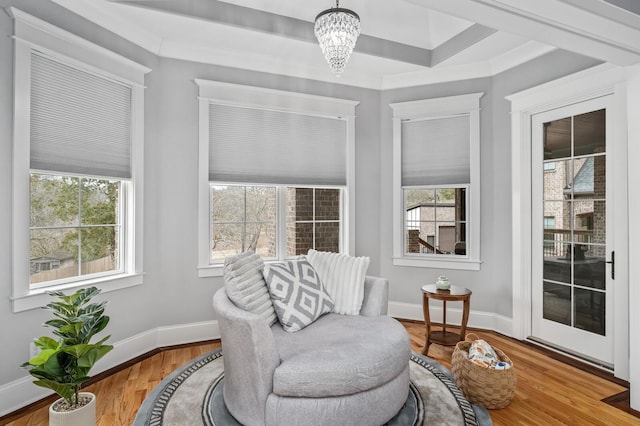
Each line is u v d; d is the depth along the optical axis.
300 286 2.46
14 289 2.19
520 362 2.84
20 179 2.23
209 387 2.40
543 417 2.10
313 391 1.79
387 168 3.99
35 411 2.17
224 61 3.34
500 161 3.51
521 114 3.29
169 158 3.17
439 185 3.80
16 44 2.19
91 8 2.58
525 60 3.26
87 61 2.59
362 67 3.68
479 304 3.65
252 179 3.48
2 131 2.16
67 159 2.51
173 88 3.18
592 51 2.08
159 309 3.16
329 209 3.99
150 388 2.42
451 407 2.17
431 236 3.96
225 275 2.25
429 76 3.78
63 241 2.59
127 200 2.98
